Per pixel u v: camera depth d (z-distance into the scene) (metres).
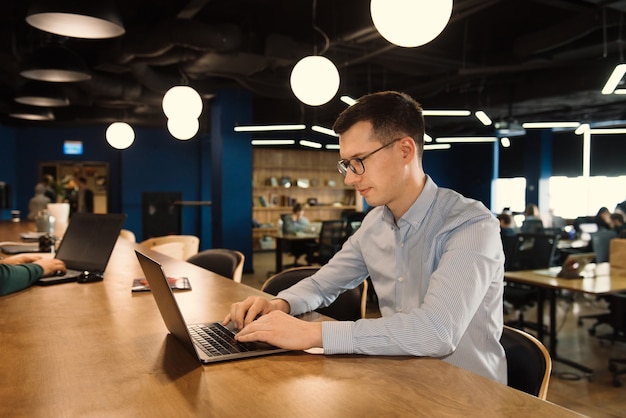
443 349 1.16
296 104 9.74
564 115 10.25
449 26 6.38
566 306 6.61
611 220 8.40
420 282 1.51
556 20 6.24
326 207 13.46
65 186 9.93
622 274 4.50
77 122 9.83
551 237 5.73
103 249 2.33
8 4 5.59
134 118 9.49
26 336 1.33
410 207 1.50
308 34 6.38
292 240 8.85
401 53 6.32
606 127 11.45
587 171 12.73
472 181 15.03
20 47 5.89
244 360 1.14
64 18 3.24
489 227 1.37
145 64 6.10
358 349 1.16
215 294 1.90
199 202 11.36
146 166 11.59
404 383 1.00
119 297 1.84
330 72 4.20
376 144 1.37
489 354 1.39
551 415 0.85
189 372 1.06
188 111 4.59
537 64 6.27
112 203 11.54
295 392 0.95
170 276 2.29
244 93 8.58
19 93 6.22
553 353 4.29
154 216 11.62
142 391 0.95
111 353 1.19
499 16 6.12
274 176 13.05
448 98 9.18
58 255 2.51
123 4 5.78
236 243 8.52
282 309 1.54
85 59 7.27
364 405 0.89
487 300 1.39
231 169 8.47
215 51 5.70
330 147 12.76
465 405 0.89
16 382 1.00
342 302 2.15
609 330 5.36
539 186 12.59
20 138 10.91
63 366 1.09
